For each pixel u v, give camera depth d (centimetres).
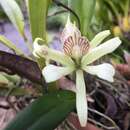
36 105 8
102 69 8
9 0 10
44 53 8
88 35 10
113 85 12
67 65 8
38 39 8
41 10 9
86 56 8
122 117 11
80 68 8
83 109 8
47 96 8
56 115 8
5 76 10
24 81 11
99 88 12
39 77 9
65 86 10
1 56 9
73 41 8
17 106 11
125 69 12
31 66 9
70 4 10
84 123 8
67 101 8
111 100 12
